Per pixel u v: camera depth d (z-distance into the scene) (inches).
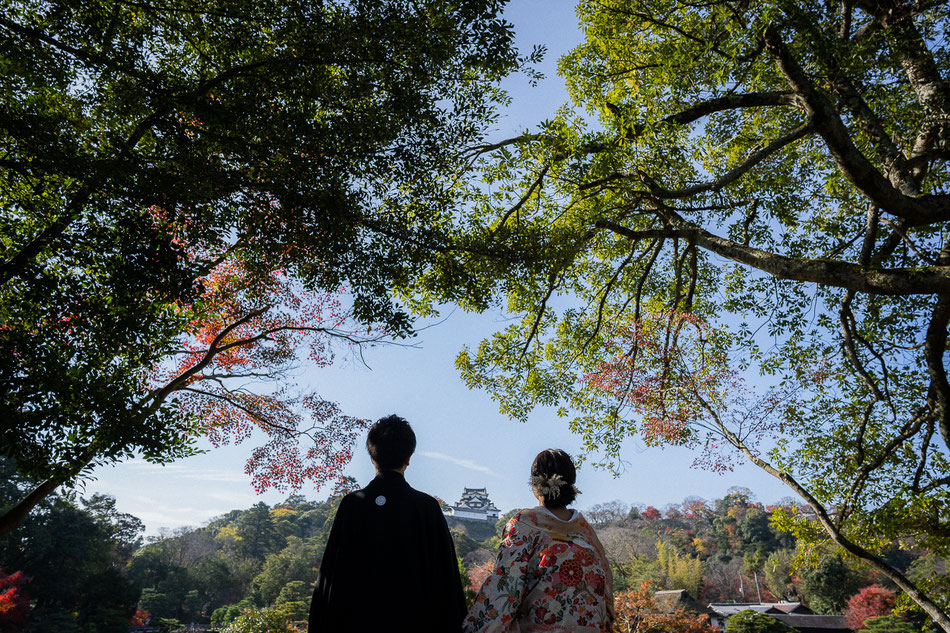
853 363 362.6
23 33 206.5
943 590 341.7
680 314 397.4
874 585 1844.2
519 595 81.3
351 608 80.7
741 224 427.5
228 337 390.0
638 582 2054.6
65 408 215.8
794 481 357.7
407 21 227.0
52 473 216.1
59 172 210.1
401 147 248.2
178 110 224.2
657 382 380.2
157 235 226.4
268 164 226.5
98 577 1496.1
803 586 2091.5
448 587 87.2
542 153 319.0
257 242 247.3
